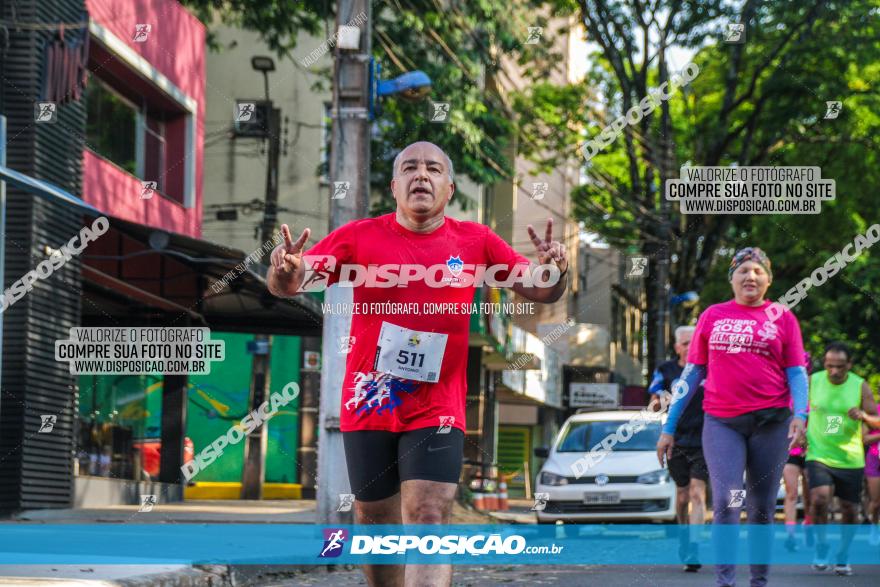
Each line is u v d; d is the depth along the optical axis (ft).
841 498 34.47
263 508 58.03
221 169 77.15
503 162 69.72
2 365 44.16
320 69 78.64
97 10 51.24
